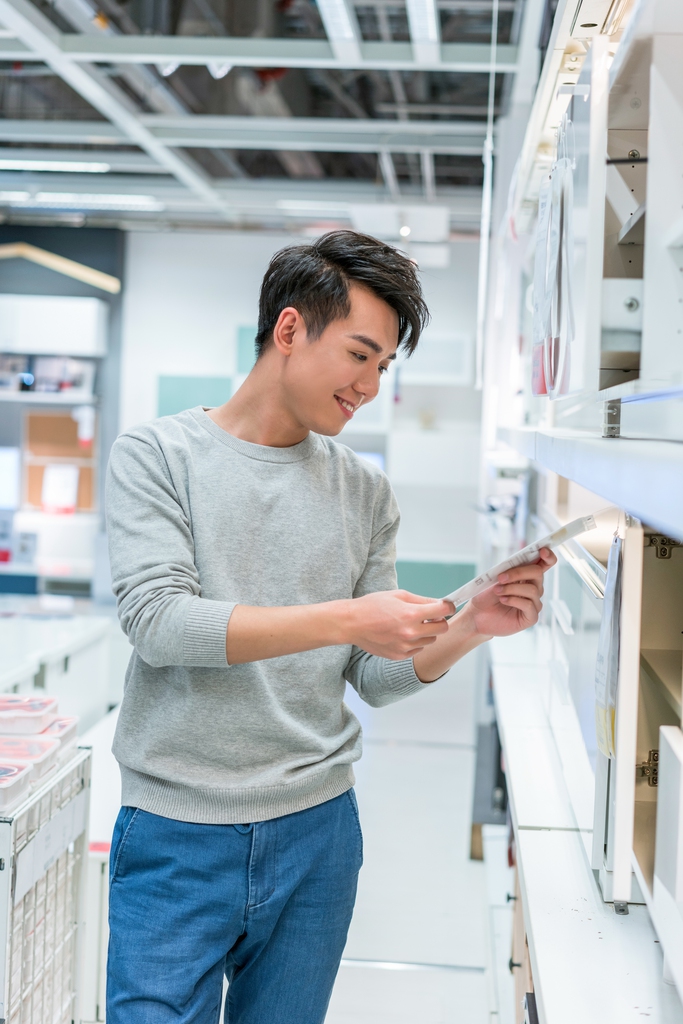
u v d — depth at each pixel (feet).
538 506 12.45
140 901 4.41
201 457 4.56
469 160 21.20
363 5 13.55
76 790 6.57
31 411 25.96
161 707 4.48
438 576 23.54
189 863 4.38
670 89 2.99
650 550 4.69
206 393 24.81
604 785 4.69
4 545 25.09
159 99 16.58
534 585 4.42
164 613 4.09
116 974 4.37
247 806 4.42
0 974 5.41
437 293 24.81
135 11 13.43
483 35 14.47
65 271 24.54
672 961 3.60
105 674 14.53
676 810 3.58
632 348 3.77
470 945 10.46
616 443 3.24
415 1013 9.04
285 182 22.06
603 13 4.68
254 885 4.42
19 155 19.80
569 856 5.24
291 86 16.78
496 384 12.96
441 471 24.13
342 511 4.76
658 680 4.28
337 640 4.01
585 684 5.38
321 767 4.62
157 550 4.28
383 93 16.99
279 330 4.35
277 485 4.58
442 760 17.10
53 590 24.63
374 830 13.82
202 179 20.56
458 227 24.26
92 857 7.88
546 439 5.21
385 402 24.22
